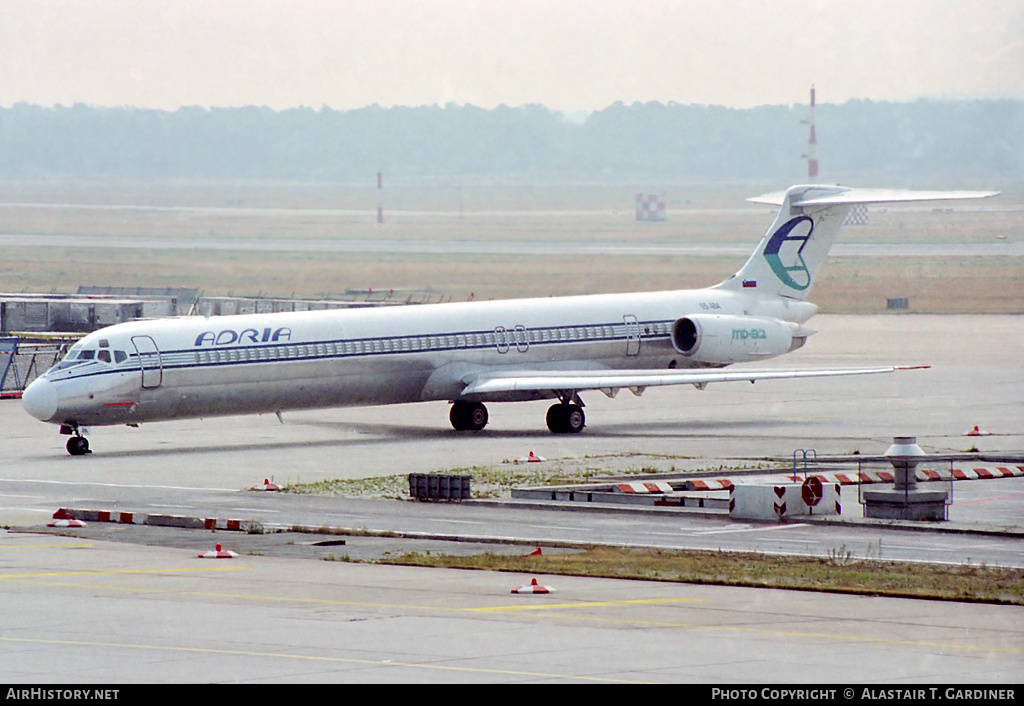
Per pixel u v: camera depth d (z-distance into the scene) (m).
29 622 89.50
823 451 195.38
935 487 159.25
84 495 156.62
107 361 192.00
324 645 82.50
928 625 88.56
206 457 192.00
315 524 135.50
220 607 94.69
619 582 104.44
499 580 105.62
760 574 107.31
